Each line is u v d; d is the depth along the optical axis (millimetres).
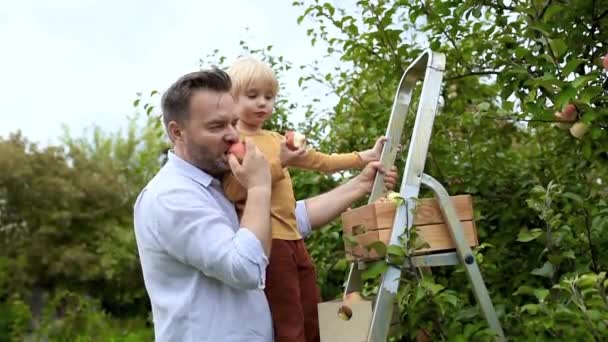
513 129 4168
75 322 9312
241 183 2127
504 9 3191
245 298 2164
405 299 2398
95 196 19156
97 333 9422
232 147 2158
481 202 3756
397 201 2273
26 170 19094
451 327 2447
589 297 2340
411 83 2801
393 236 2297
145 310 17891
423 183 2355
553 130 4055
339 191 2752
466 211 2422
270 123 5145
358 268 2602
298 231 2660
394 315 2604
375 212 2355
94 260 17906
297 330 2410
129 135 23297
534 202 2756
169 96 2166
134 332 10453
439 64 2463
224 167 2197
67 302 10086
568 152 3764
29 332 9461
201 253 2029
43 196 18969
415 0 3516
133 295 17625
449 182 3867
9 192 18938
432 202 2385
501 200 3760
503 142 4176
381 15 3826
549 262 2664
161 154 7594
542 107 2754
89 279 17719
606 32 2992
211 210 2086
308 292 2553
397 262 2273
